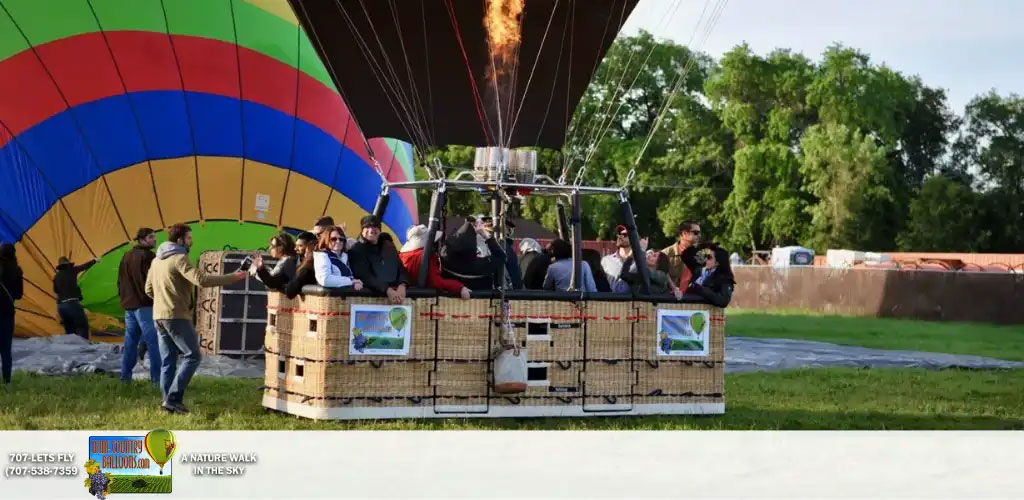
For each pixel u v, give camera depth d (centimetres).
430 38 1122
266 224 1834
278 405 927
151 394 1043
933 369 1608
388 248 888
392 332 882
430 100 1141
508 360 895
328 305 866
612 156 6119
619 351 951
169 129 1750
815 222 5638
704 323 986
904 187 6062
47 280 1675
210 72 1786
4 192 1639
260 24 1845
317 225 981
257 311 1388
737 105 6038
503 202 961
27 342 1487
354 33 1115
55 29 1691
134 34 1739
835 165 5625
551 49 1141
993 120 6694
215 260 1384
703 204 6119
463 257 901
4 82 1648
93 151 1700
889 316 3178
